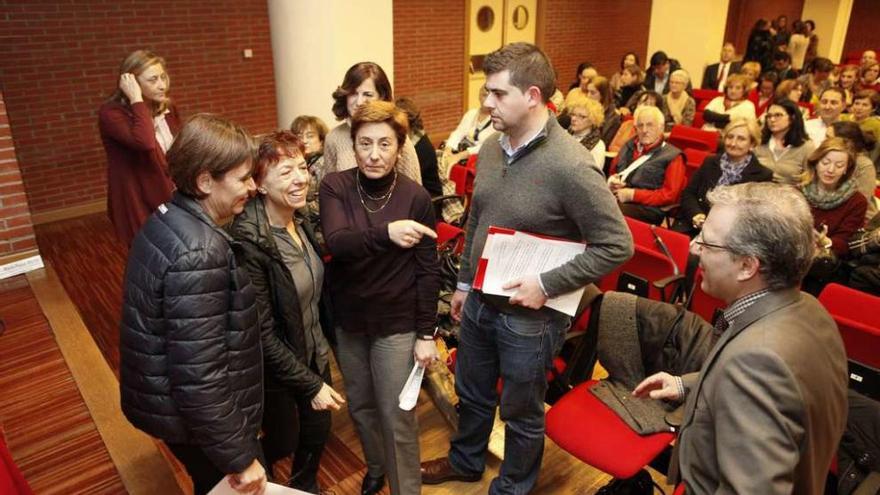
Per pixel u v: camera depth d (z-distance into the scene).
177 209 1.31
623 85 7.08
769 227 1.06
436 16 7.45
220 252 1.28
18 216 3.82
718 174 3.76
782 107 4.05
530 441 1.92
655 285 2.53
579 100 4.22
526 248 1.66
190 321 1.24
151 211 3.14
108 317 3.44
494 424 2.51
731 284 1.14
